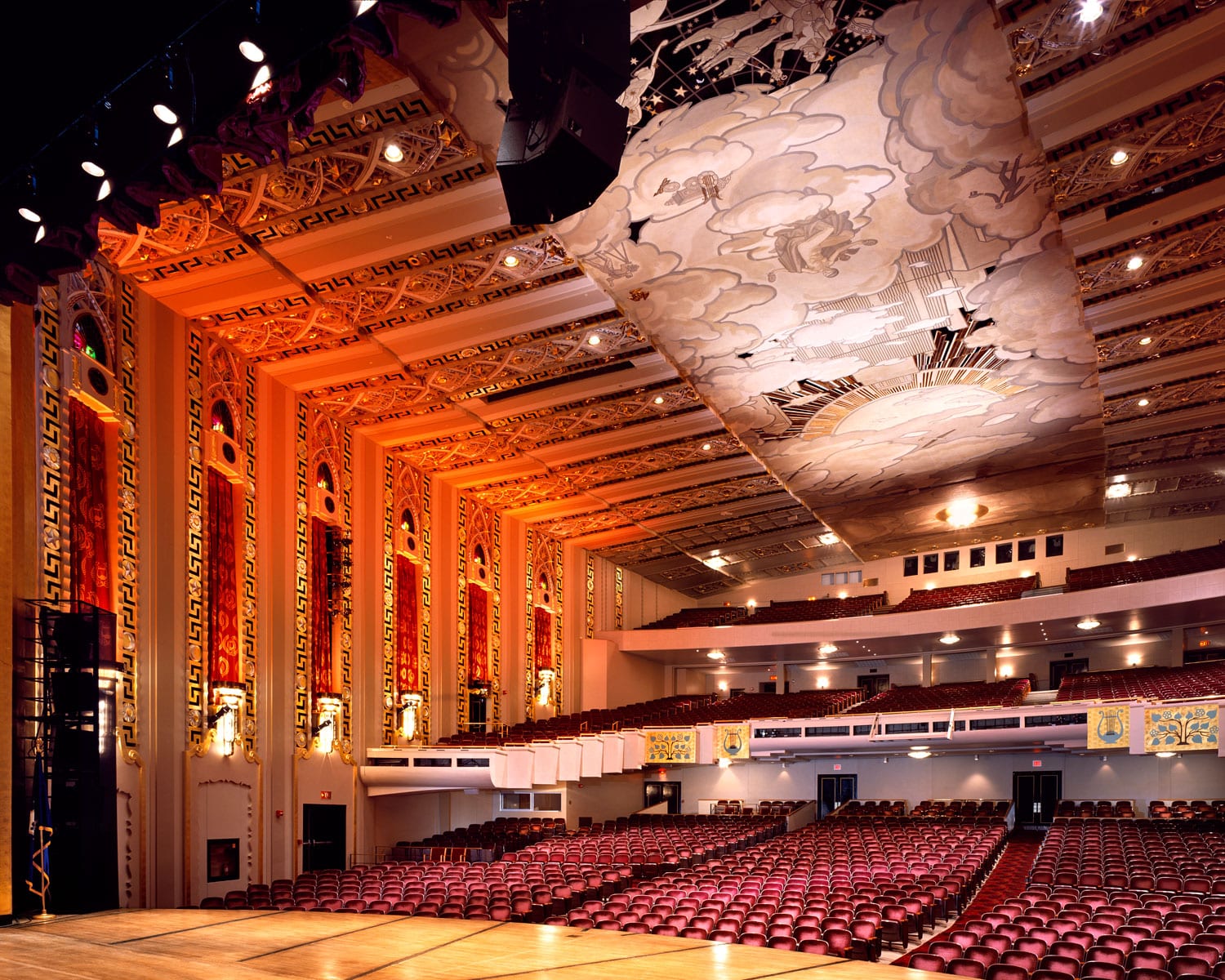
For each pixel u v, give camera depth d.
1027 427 19.06
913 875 12.83
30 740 9.30
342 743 16.55
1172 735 17.91
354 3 4.61
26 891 8.93
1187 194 11.92
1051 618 22.23
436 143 10.23
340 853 16.27
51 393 10.69
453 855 17.89
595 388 16.59
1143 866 12.81
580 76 5.23
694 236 12.33
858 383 16.81
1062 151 11.01
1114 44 9.55
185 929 7.73
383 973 5.55
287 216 11.23
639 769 22.88
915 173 11.30
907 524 25.84
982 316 14.65
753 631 26.20
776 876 13.28
